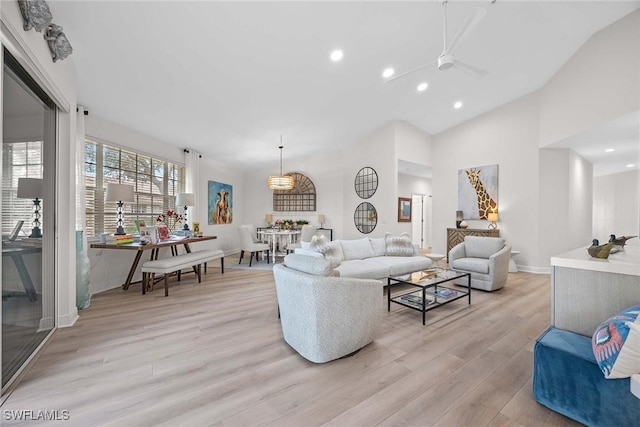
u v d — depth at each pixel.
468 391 1.69
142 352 2.14
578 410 1.39
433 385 1.75
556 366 1.48
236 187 7.71
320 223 7.32
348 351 2.09
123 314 2.96
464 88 4.75
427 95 4.84
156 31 2.49
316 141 6.23
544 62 4.26
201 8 2.33
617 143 4.62
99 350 2.16
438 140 6.62
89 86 3.14
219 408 1.53
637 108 3.19
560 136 4.45
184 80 3.27
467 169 6.08
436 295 3.29
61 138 2.56
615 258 1.80
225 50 2.87
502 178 5.57
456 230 5.87
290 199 7.64
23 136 2.06
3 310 1.80
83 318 2.83
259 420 1.44
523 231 5.32
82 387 1.70
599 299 1.68
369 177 6.32
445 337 2.46
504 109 5.52
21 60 1.82
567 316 1.79
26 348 2.09
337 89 4.09
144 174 4.69
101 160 3.92
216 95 3.70
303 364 1.99
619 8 3.20
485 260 4.12
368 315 2.20
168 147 5.20
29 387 1.70
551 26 3.45
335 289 1.99
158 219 4.45
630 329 1.18
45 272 2.41
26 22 1.79
